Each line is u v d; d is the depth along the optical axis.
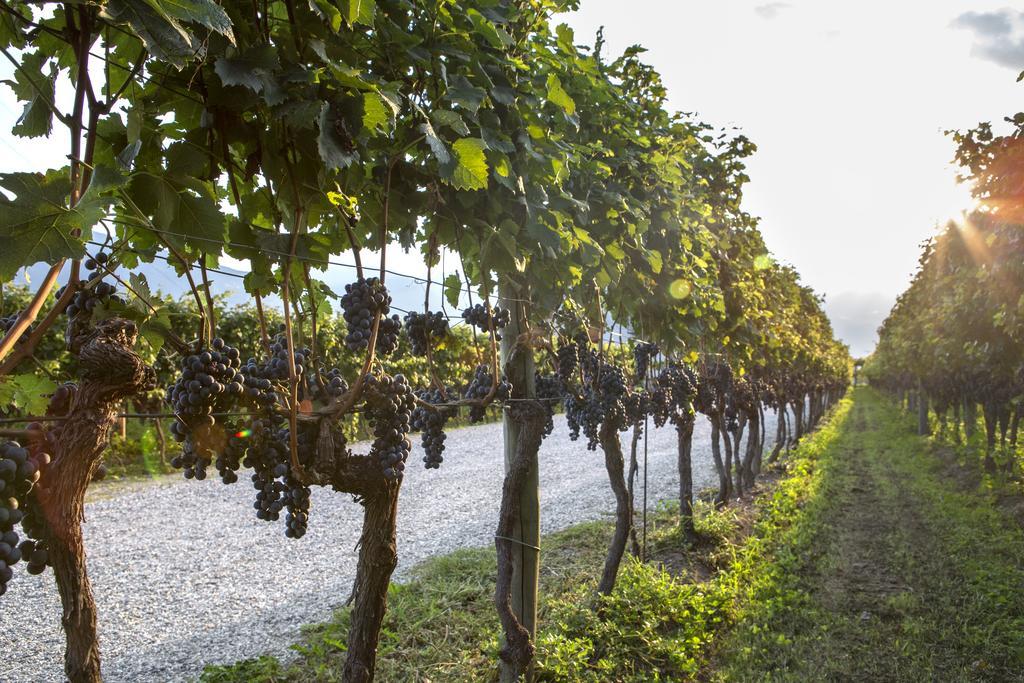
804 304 20.78
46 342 10.08
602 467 15.56
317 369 2.55
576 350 4.76
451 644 5.27
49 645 5.74
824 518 10.09
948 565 7.69
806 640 5.70
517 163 3.31
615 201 4.54
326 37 2.18
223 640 5.78
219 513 10.30
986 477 12.30
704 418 29.81
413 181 2.91
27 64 1.83
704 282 6.95
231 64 1.84
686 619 5.80
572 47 3.81
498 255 3.37
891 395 44.59
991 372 11.83
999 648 5.45
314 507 10.83
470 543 8.82
